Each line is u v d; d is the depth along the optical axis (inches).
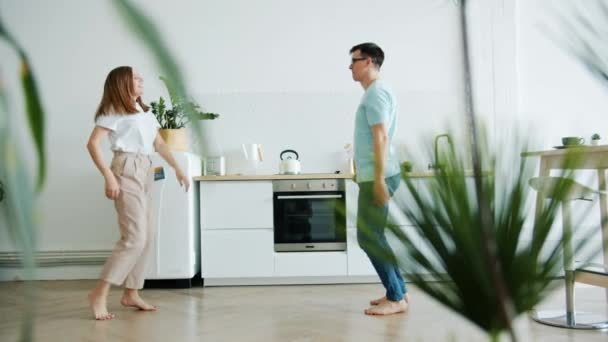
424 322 104.1
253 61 177.5
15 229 4.9
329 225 154.7
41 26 173.0
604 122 178.4
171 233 148.6
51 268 168.9
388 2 178.4
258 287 151.2
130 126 110.1
